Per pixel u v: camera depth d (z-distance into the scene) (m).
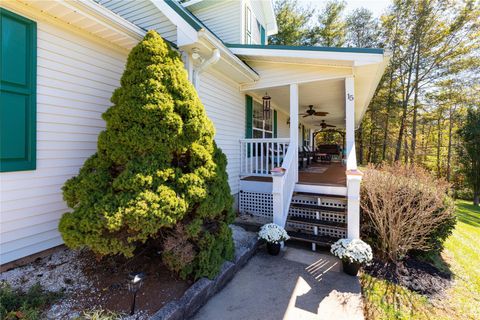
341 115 11.06
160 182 2.39
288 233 4.11
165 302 2.19
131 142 2.42
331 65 4.80
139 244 2.69
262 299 2.55
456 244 4.76
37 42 2.69
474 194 12.74
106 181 2.39
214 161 3.02
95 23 2.96
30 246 2.70
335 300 2.57
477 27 14.38
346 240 3.38
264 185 5.54
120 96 2.60
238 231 4.41
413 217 3.57
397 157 17.34
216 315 2.28
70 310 2.01
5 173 2.47
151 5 4.51
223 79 5.39
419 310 2.51
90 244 2.12
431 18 15.30
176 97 2.72
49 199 2.86
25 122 2.60
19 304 1.95
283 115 10.98
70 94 3.05
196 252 2.61
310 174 6.61
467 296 2.83
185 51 4.04
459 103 15.89
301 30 17.09
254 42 7.81
